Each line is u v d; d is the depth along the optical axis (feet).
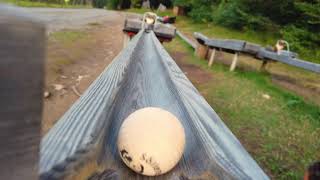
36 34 1.37
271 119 18.22
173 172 5.02
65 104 17.35
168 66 11.28
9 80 1.34
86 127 4.92
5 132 1.40
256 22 58.08
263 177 4.74
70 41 38.17
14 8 1.36
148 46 17.28
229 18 65.72
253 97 22.29
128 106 8.29
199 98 8.48
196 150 5.65
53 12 75.82
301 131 16.97
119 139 4.69
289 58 26.58
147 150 4.43
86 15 85.92
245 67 34.53
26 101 1.42
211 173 4.94
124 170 4.88
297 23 49.67
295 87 27.37
